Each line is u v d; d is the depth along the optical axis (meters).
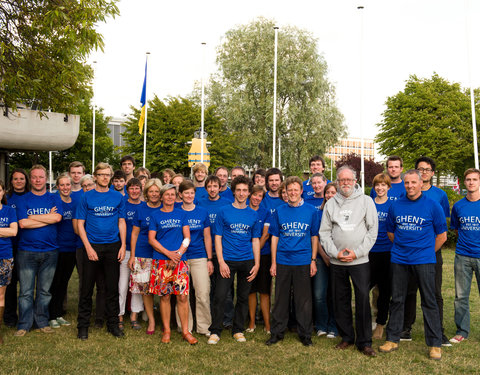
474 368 4.26
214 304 5.08
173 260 4.93
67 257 5.61
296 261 4.96
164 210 5.12
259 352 4.68
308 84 29.41
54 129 9.76
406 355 4.61
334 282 4.87
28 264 5.11
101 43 7.00
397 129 32.16
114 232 5.17
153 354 4.56
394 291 4.76
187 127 30.39
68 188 5.56
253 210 5.23
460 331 5.19
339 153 102.25
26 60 7.23
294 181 4.98
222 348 4.79
